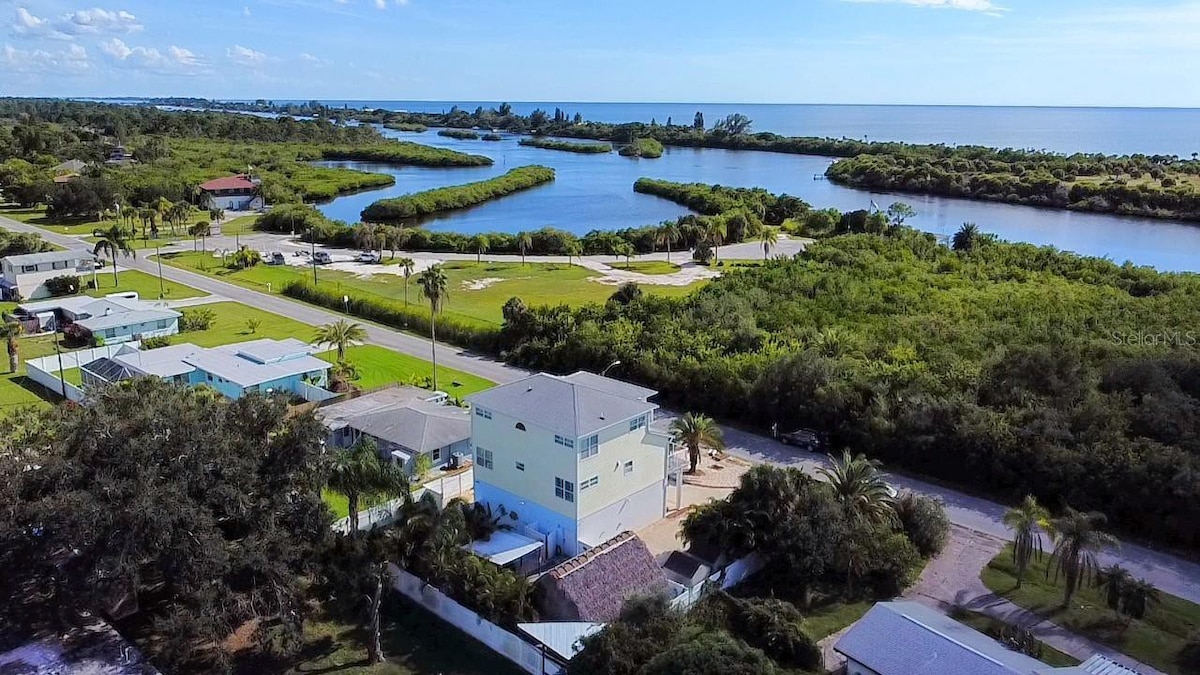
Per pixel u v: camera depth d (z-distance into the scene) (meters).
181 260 129.75
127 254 129.62
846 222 146.25
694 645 31.31
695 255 131.50
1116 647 38.44
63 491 35.34
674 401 70.75
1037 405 57.06
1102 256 132.38
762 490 44.44
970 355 69.50
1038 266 106.56
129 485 34.69
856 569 42.91
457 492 54.06
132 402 39.72
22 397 70.25
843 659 37.59
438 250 141.00
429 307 97.19
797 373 63.66
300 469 39.97
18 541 35.44
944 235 150.00
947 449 56.38
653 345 75.44
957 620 39.94
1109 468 49.84
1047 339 71.19
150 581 41.12
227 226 163.38
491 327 87.62
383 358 82.75
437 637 39.44
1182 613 40.88
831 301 89.06
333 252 138.12
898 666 33.94
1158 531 48.06
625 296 92.69
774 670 31.75
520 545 45.34
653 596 36.53
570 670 34.06
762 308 88.25
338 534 42.91
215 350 76.75
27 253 115.25
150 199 175.38
